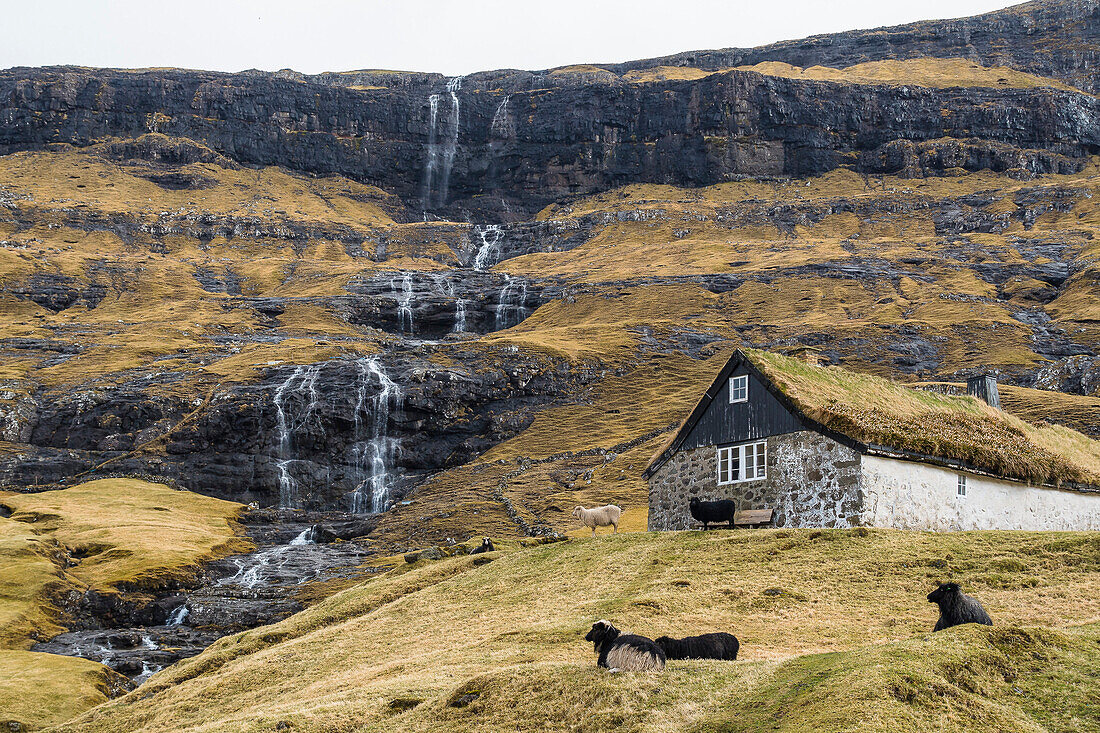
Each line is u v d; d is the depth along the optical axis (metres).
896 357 158.00
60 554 85.38
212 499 117.88
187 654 64.88
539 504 100.88
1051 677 22.05
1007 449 47.53
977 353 157.12
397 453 131.50
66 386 142.25
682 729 22.16
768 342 168.38
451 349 152.88
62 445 130.88
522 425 139.50
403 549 93.56
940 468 44.50
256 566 89.94
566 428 135.75
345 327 193.00
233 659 43.09
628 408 141.00
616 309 197.25
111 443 129.25
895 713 19.72
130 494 113.62
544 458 123.25
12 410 132.25
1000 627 24.02
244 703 34.31
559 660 29.38
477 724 24.81
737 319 188.38
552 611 37.31
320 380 137.38
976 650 22.66
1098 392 126.56
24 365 156.00
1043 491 48.44
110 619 74.00
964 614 25.67
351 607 47.34
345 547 98.50
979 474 45.53
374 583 52.03
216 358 161.12
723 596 35.28
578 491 105.00
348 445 130.50
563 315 199.00
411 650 36.03
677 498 50.12
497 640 33.78
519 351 153.00
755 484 46.25
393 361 146.25
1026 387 139.62
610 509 52.44
